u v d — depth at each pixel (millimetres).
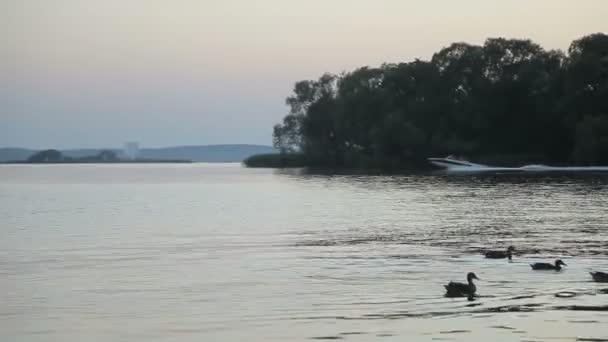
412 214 101250
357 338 37156
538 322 39250
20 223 96688
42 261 62094
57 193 177500
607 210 101375
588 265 56750
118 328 39688
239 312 42719
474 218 94062
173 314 42531
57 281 52656
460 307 42938
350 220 94750
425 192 148250
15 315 42594
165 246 71188
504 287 48375
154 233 82562
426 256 62438
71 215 109625
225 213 109375
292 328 39219
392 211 107000
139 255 65312
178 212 112750
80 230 86875
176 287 49969
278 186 189000
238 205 126250
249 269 56906
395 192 150500
